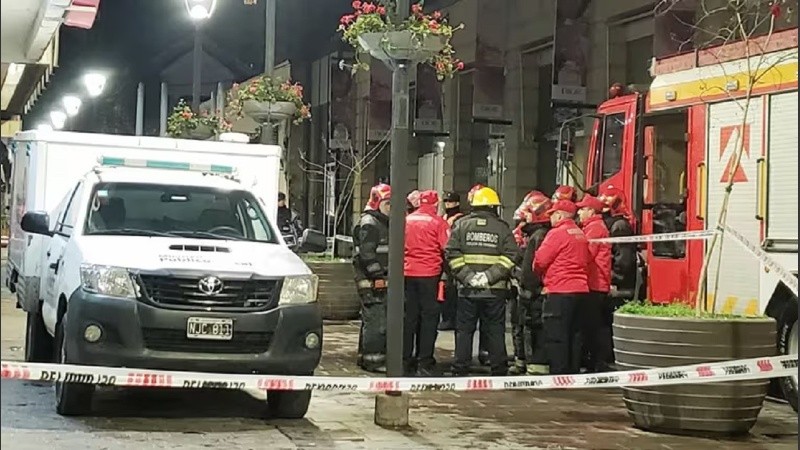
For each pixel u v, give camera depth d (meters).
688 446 7.62
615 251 11.02
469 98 22.88
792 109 9.21
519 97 20.47
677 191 10.87
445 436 7.82
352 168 23.77
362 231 11.06
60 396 7.85
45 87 14.54
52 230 9.66
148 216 8.89
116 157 9.71
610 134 12.09
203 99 29.38
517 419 8.66
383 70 23.39
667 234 10.02
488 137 22.50
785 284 8.66
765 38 9.38
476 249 10.73
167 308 7.49
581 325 10.67
